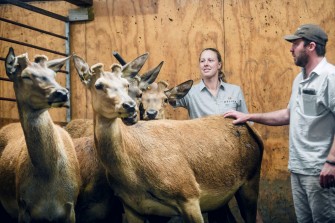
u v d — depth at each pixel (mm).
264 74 8344
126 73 6207
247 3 8398
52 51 8461
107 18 8781
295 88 6137
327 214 5805
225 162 6402
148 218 6828
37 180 5699
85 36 8844
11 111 9062
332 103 5730
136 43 8711
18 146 6223
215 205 6508
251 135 6762
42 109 5527
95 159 6270
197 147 6223
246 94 8391
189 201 5934
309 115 5859
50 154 5648
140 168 5762
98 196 6258
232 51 8438
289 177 8172
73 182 5859
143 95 7406
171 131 6207
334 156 5609
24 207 5781
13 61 5516
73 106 8859
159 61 8641
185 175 5957
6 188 6223
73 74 8875
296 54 5996
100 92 5414
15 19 9078
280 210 8188
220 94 7613
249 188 6754
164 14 8625
